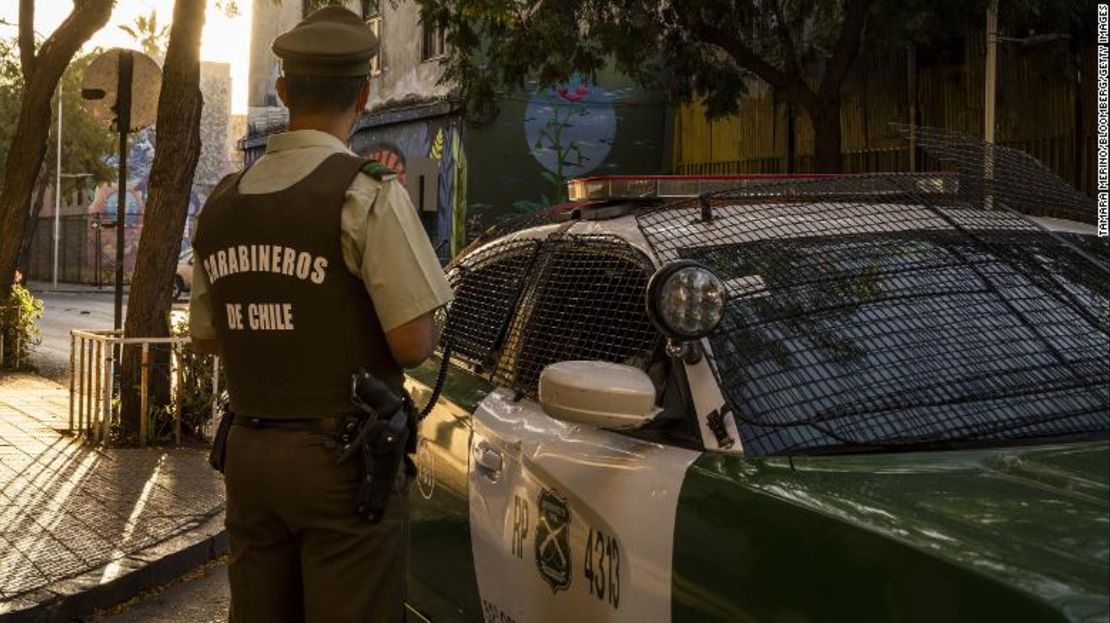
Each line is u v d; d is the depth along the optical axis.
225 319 3.15
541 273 3.92
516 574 3.40
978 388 3.03
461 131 19.77
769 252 3.41
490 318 4.18
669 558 2.74
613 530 2.93
